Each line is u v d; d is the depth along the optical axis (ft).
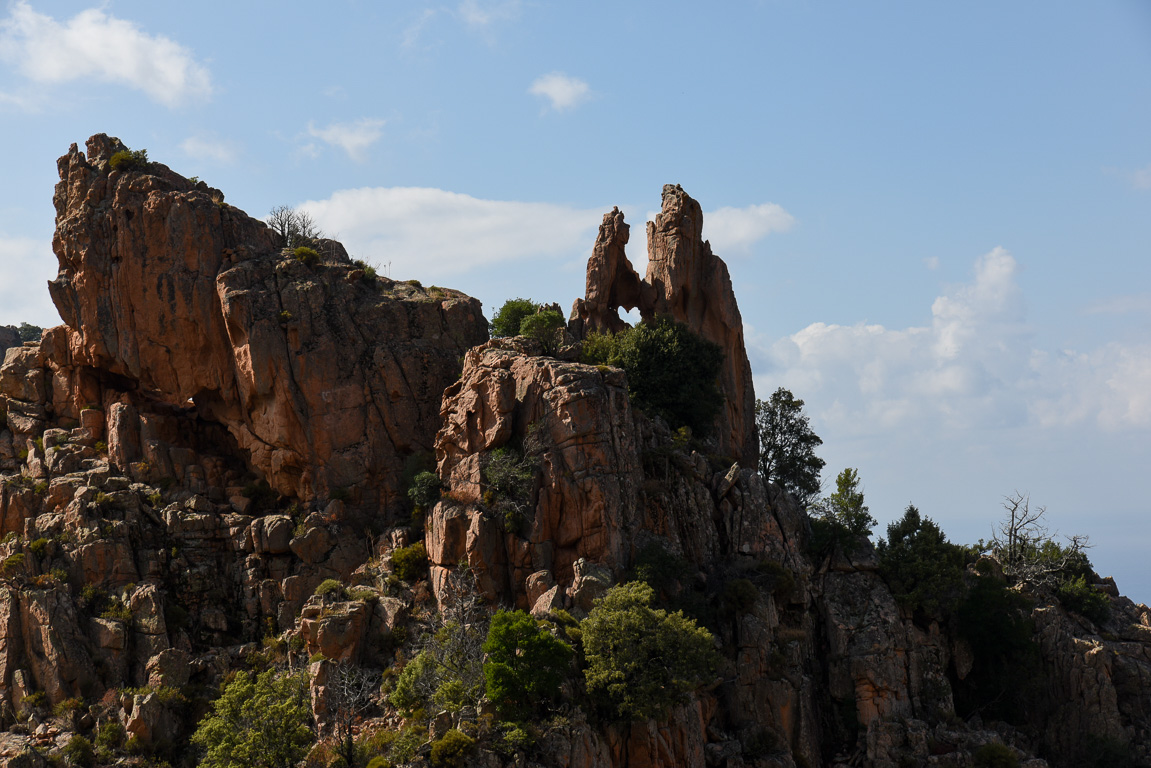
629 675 278.87
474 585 311.27
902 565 351.25
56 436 370.12
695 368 394.73
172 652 313.53
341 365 368.89
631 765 281.33
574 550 318.65
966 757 317.22
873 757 319.47
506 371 338.34
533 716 268.82
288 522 350.43
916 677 336.70
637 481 332.80
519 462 325.42
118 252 374.02
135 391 388.98
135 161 387.34
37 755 281.33
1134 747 356.38
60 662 304.50
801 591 339.36
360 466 361.92
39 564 326.85
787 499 358.84
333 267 388.37
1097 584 419.13
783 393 447.42
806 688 320.70
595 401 325.21
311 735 269.44
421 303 389.39
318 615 313.94
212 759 265.54
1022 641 358.84
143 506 349.00
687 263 431.02
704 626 312.29
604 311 433.48
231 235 383.86
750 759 305.32
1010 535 424.87
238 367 364.38
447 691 269.44
